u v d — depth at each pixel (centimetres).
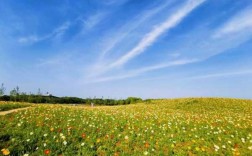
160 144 998
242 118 1844
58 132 1095
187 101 3706
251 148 946
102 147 935
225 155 895
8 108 2122
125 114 1856
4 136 961
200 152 911
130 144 992
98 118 1548
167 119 1623
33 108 1973
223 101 3659
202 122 1539
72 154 845
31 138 964
